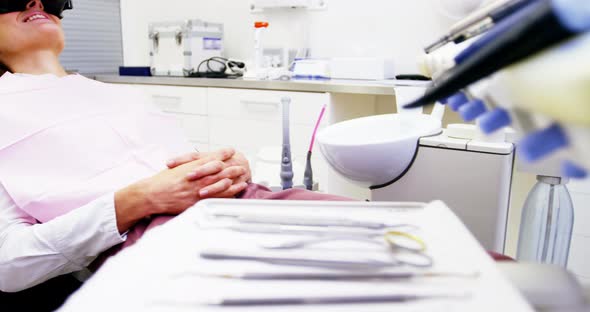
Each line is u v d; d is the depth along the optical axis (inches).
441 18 79.4
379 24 85.7
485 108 14.0
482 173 39.1
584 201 55.3
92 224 29.2
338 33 90.4
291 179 42.1
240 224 21.1
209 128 85.2
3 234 30.1
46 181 32.7
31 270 29.0
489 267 16.2
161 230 20.3
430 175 41.4
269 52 93.8
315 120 72.9
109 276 15.8
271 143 78.3
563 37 9.3
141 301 14.3
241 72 93.6
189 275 15.9
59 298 32.9
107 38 113.0
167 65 97.8
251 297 14.3
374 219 21.5
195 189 31.3
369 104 84.3
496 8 15.9
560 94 10.0
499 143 39.1
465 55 13.4
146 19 114.7
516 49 10.1
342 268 16.3
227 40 104.8
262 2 93.8
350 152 40.0
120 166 36.4
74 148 34.6
